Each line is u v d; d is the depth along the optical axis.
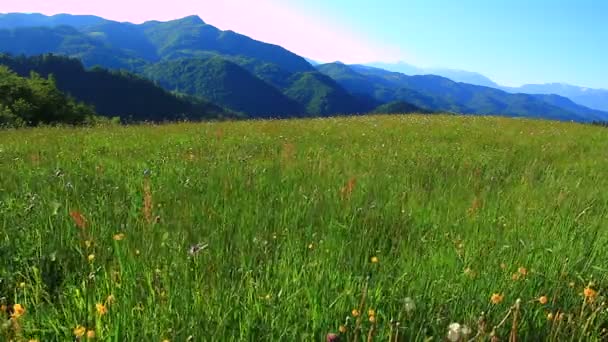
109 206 4.72
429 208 5.04
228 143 10.66
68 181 5.68
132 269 3.16
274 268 3.24
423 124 17.19
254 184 5.89
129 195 5.20
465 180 6.73
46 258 3.43
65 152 8.95
